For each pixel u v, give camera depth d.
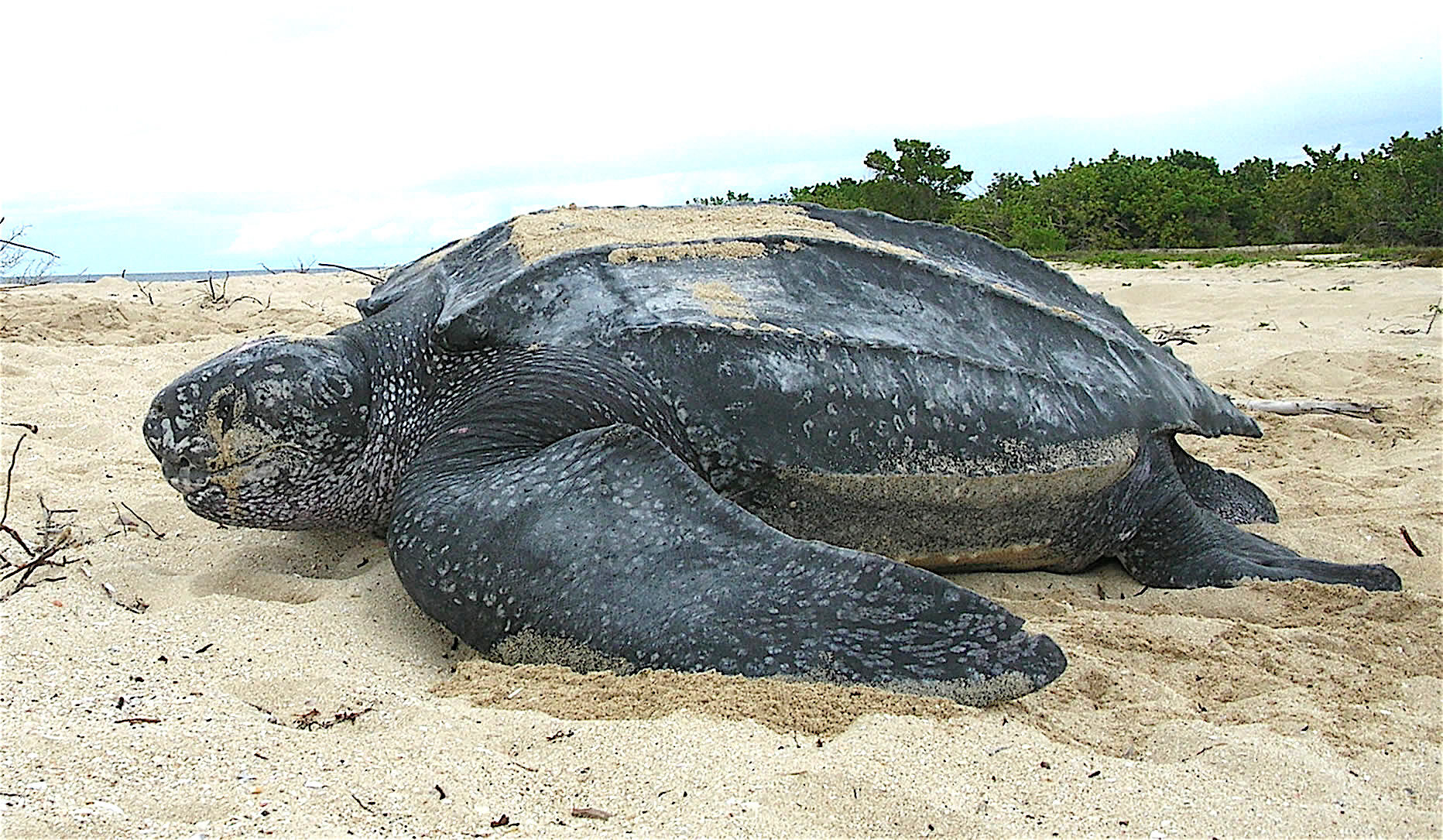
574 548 2.46
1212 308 10.17
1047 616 2.97
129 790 1.69
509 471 2.65
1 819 1.56
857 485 2.96
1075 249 23.30
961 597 2.45
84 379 5.76
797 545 2.49
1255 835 1.81
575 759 1.98
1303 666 2.62
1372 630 2.86
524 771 1.91
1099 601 3.23
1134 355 3.62
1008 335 3.36
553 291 3.04
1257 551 3.42
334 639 2.58
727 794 1.82
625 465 2.58
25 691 2.03
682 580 2.42
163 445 2.96
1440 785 2.03
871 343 3.07
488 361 3.03
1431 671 2.60
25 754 1.75
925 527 3.12
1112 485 3.35
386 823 1.69
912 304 3.29
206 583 2.99
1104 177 25.69
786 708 2.19
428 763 1.90
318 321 8.02
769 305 3.10
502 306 3.02
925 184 22.77
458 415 2.93
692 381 2.90
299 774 1.80
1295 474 4.57
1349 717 2.34
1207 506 3.93
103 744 1.82
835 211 3.87
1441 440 5.08
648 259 3.16
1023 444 3.15
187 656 2.36
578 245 3.22
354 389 3.04
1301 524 3.90
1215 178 28.80
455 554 2.53
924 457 3.03
